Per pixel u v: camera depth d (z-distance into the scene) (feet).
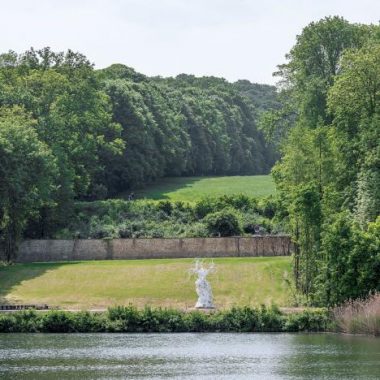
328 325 378.73
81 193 655.35
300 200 434.30
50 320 378.73
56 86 618.03
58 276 481.05
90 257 556.92
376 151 463.01
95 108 642.22
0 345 336.49
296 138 481.87
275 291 446.60
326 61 592.60
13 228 536.42
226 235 593.01
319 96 558.15
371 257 392.27
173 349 325.62
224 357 307.17
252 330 378.94
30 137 537.65
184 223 625.00
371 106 499.10
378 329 361.92
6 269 499.51
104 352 318.86
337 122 506.89
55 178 578.25
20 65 646.74
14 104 593.01
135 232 592.60
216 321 381.19
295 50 597.93
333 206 449.89
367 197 451.94
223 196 651.25
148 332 377.30
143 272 477.77
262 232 605.73
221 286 454.40
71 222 600.39
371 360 299.79
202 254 546.67
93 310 413.59
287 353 315.17
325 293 400.06
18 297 452.76
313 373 276.82
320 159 475.72
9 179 515.91
